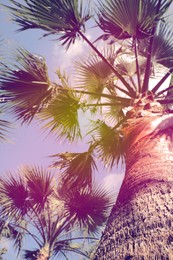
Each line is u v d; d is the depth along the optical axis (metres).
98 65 5.82
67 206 6.59
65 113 5.11
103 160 5.71
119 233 1.93
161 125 3.02
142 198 2.12
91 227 6.68
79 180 5.45
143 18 3.69
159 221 1.85
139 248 1.70
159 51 5.20
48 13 3.90
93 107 5.70
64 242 7.23
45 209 6.91
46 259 6.52
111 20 3.93
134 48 4.05
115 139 5.55
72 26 4.05
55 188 6.75
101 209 6.41
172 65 5.41
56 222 7.11
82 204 6.35
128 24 3.79
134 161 2.75
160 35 5.13
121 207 2.21
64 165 5.32
